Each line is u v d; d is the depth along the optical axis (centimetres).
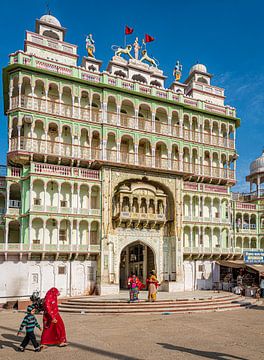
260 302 3706
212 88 5522
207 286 4788
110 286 4088
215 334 2041
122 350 1655
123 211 4362
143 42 5331
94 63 4972
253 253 4691
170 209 4659
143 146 4769
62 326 1752
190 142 4953
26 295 3619
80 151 4262
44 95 4278
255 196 6041
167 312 2947
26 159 4012
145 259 4734
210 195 4972
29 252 3781
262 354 1597
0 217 3988
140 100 4703
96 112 4447
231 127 5366
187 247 4644
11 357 1538
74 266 4059
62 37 4747
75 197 4212
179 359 1500
